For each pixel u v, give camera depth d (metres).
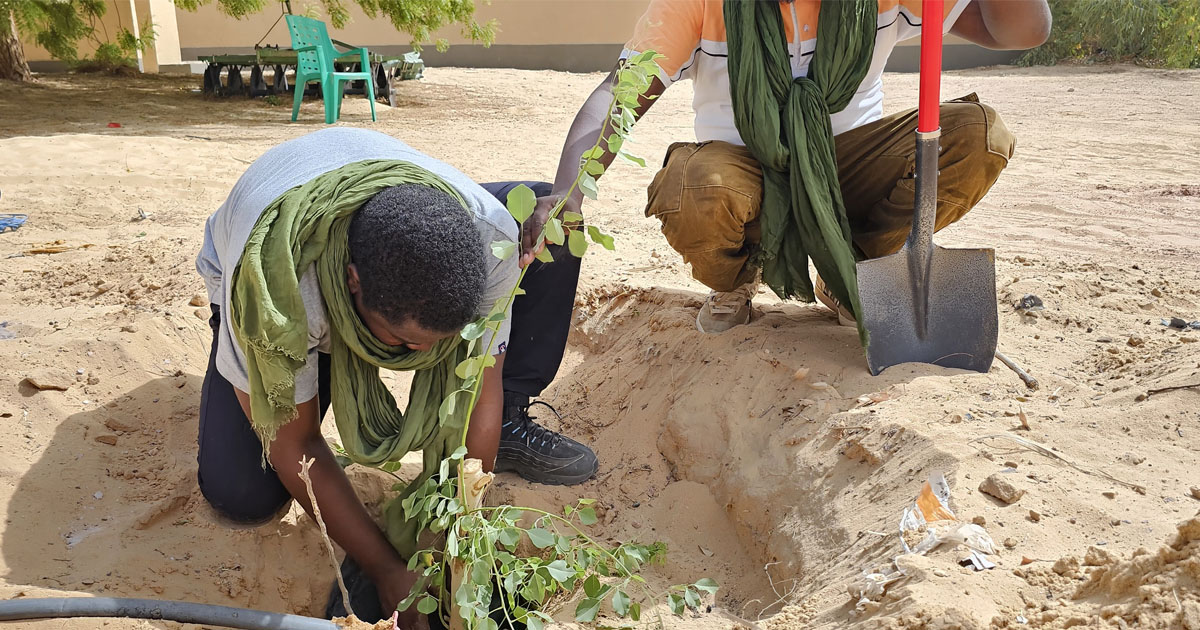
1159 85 13.01
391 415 2.37
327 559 2.65
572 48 17.97
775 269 3.16
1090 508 2.15
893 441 2.54
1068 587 1.86
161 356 3.45
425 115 11.34
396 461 2.46
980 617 1.80
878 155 3.20
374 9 12.82
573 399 3.63
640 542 2.79
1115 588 1.76
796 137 2.94
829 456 2.66
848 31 2.90
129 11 15.98
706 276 3.35
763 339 3.30
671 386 3.37
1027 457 2.37
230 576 2.49
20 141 7.42
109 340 3.37
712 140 3.25
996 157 3.07
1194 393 2.58
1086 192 6.58
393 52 18.14
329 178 2.00
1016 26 3.16
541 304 2.87
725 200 3.03
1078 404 2.68
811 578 2.32
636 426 3.30
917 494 2.32
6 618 1.96
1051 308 3.51
